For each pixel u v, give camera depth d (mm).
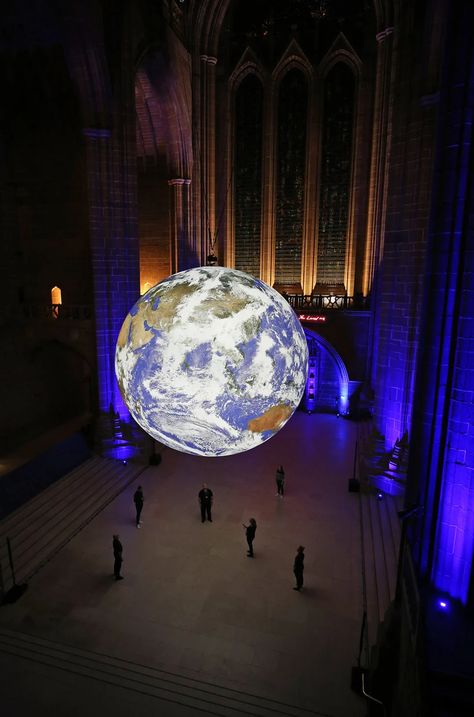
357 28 23531
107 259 17031
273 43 24688
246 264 27062
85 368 21812
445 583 8516
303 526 13398
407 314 14516
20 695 7562
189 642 9148
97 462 17500
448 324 8102
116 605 10195
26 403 18672
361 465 16328
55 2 14422
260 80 25266
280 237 26469
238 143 26156
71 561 11773
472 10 7195
